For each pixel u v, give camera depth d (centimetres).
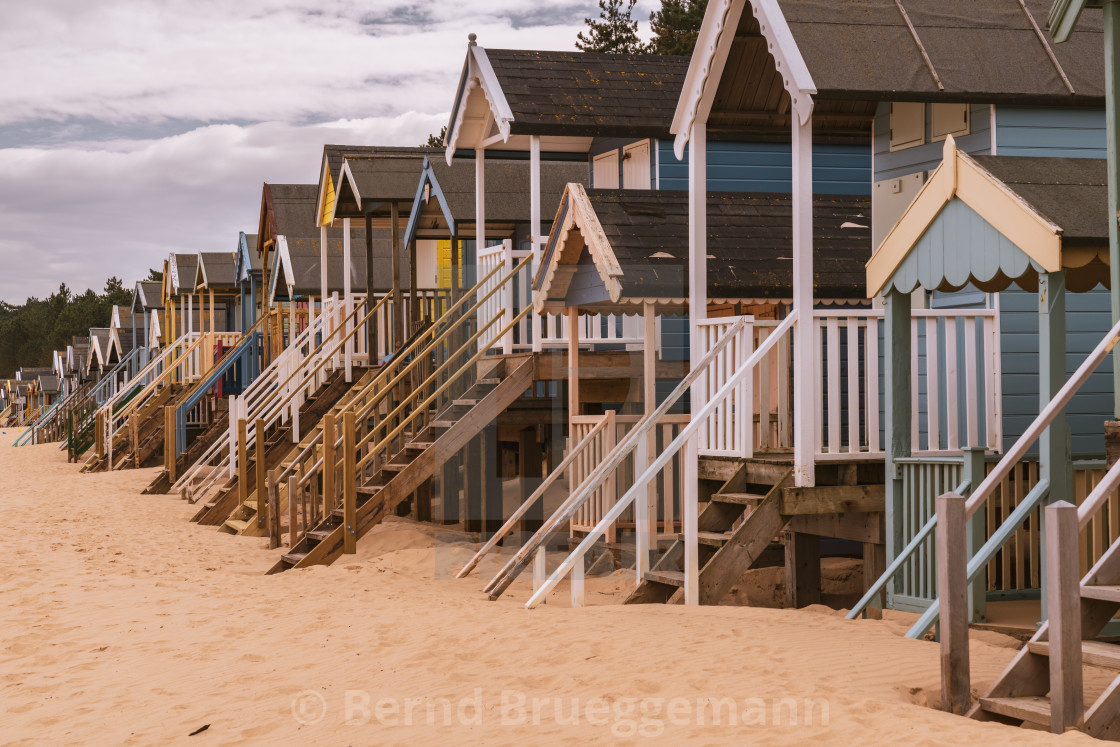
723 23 1041
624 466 1063
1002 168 829
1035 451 1049
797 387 963
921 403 1149
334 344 1972
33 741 601
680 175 1502
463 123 1565
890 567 874
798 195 958
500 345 1366
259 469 1531
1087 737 505
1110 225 754
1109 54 763
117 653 799
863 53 973
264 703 650
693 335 1093
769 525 948
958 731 530
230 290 3212
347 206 1948
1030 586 955
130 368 4225
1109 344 650
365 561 1241
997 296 1068
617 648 738
